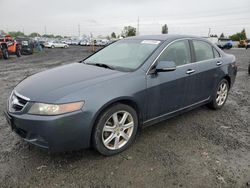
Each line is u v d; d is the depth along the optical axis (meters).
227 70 4.89
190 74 3.96
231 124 4.29
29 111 2.71
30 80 3.35
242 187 2.60
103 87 2.92
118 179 2.68
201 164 2.99
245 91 6.96
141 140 3.57
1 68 11.48
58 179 2.65
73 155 3.12
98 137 2.94
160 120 3.72
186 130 3.96
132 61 3.58
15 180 2.62
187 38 4.17
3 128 3.92
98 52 4.45
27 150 3.22
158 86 3.45
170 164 2.97
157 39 3.93
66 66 3.92
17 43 19.25
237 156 3.21
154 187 2.56
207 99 4.60
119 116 3.18
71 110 2.67
